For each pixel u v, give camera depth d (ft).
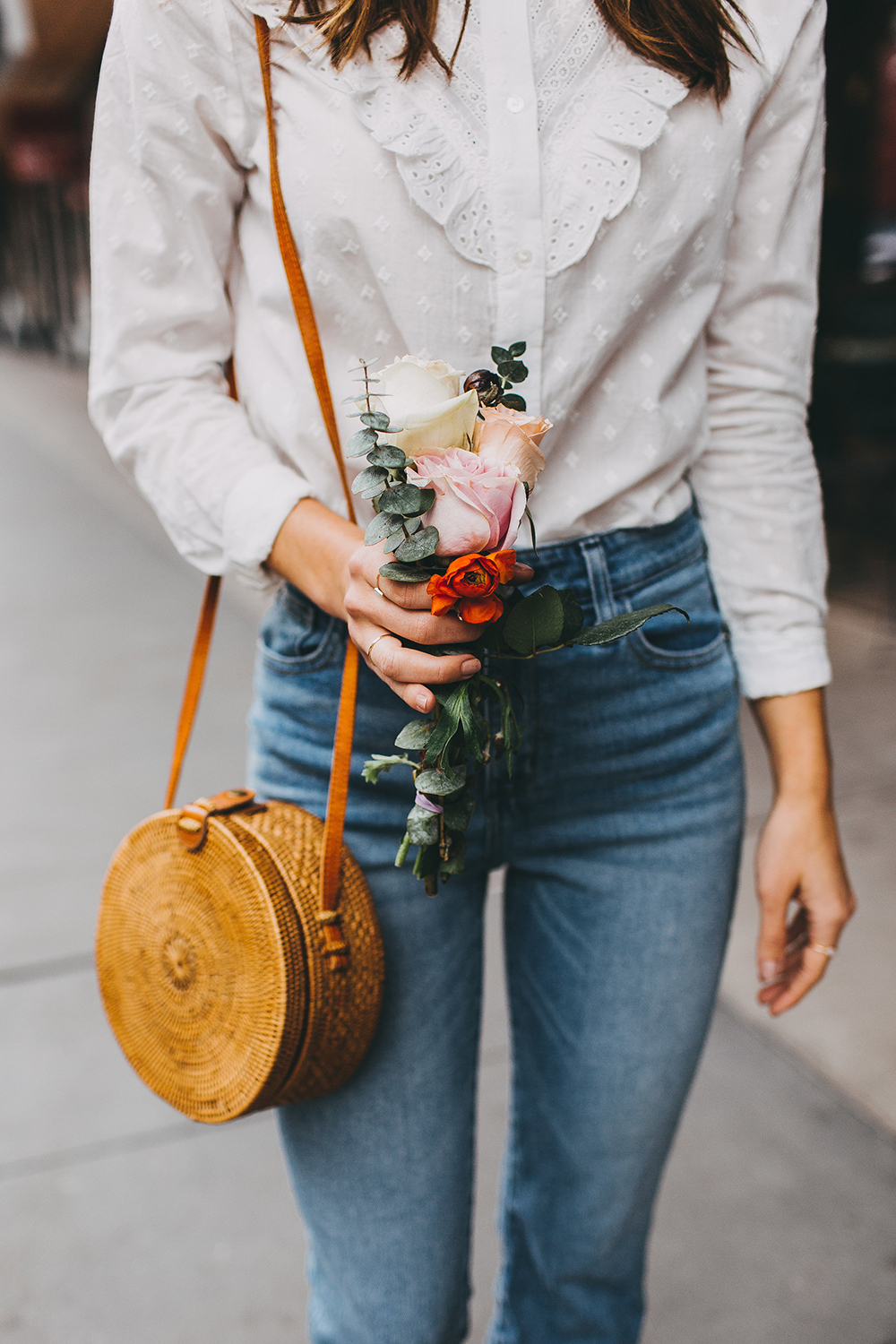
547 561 3.48
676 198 3.27
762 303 3.77
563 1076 3.94
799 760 3.97
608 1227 4.06
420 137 3.03
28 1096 7.61
